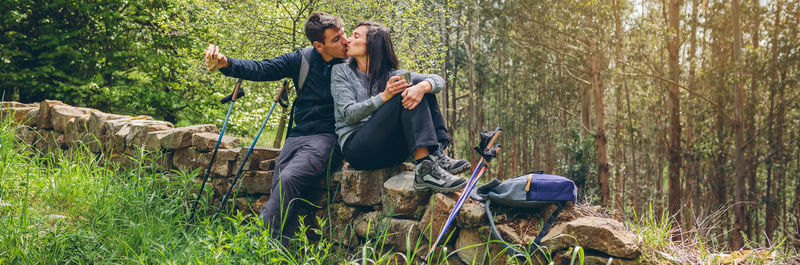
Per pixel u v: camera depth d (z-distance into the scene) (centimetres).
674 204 2677
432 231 286
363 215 322
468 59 4434
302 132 328
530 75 3641
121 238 288
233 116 1574
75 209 336
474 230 279
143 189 342
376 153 296
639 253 242
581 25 2467
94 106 1569
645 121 3130
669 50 2648
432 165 285
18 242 274
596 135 2728
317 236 336
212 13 1498
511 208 284
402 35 1413
